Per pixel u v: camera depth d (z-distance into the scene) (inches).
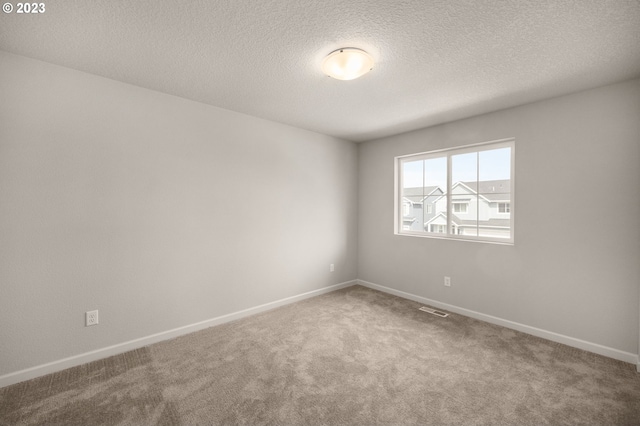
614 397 70.4
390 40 68.4
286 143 137.4
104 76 87.7
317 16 59.7
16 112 74.8
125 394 71.2
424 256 141.0
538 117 104.7
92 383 75.5
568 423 62.2
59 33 65.7
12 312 74.7
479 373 80.8
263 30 64.7
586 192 94.9
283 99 105.7
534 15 59.0
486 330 109.5
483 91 97.1
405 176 155.3
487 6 56.4
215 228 113.8
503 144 116.6
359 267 173.6
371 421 62.9
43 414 64.1
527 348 95.3
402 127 140.3
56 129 80.4
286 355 90.4
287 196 138.6
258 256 127.9
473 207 127.3
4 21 61.0
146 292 97.0
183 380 77.0
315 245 151.9
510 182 114.0
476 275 122.2
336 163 161.5
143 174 95.9
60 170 81.2
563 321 99.5
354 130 146.5
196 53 74.5
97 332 87.7
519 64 79.4
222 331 108.1
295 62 79.0
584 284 95.4
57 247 81.0
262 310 128.9
